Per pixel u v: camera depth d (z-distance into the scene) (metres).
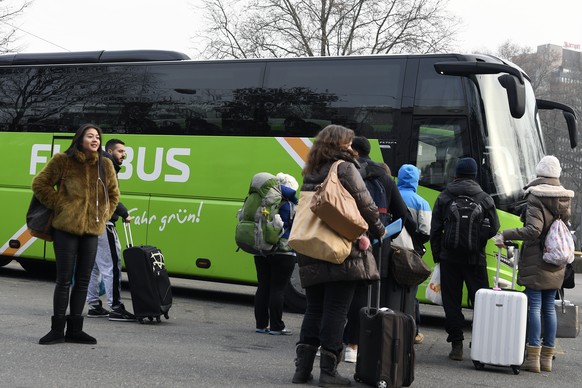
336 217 7.47
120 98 16.64
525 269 9.91
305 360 8.05
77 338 9.48
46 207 9.19
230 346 10.28
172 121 16.05
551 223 9.86
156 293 11.75
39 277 18.48
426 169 13.82
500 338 9.66
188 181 15.73
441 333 13.29
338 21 39.22
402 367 7.90
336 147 7.91
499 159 13.56
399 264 9.55
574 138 15.96
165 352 9.44
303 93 14.98
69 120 17.16
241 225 11.14
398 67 14.29
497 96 13.81
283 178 11.34
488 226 10.20
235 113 15.49
